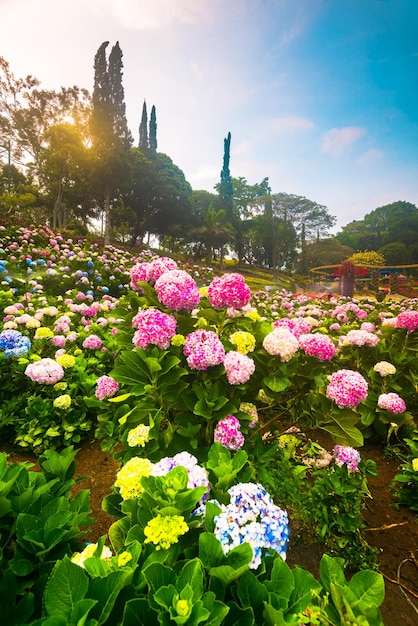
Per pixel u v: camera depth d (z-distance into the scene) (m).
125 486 1.22
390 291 15.80
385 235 69.06
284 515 1.06
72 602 0.76
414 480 2.29
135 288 2.42
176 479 1.04
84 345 4.02
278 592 0.86
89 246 13.45
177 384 1.96
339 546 1.89
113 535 1.19
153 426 1.82
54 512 1.21
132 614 0.75
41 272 8.84
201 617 0.70
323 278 43.94
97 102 31.25
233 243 51.06
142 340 1.88
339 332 5.33
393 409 2.79
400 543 2.10
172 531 0.89
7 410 3.12
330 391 2.00
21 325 4.80
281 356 2.00
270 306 9.50
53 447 2.92
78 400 3.23
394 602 1.72
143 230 40.38
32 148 36.16
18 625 0.89
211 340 1.95
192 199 43.59
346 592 0.80
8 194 31.34
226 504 1.20
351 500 2.03
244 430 2.03
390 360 3.50
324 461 2.31
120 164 29.47
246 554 0.87
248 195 63.28
